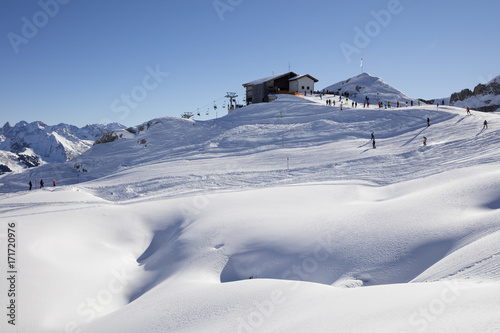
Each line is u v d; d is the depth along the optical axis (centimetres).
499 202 1346
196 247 1396
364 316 530
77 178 4959
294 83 8275
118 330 842
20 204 2380
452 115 4631
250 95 8788
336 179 2561
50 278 1132
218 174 3359
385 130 4509
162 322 810
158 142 5825
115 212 1856
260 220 1557
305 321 593
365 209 1549
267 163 3688
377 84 9756
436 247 1076
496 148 2703
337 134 4606
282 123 5681
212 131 5834
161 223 1805
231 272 1240
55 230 1534
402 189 1961
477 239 986
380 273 1048
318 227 1405
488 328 364
